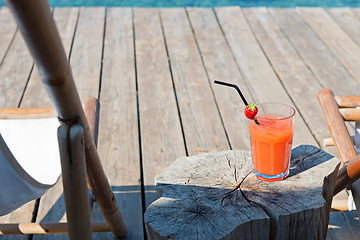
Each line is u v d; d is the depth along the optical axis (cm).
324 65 330
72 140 111
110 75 321
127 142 245
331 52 350
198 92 297
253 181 133
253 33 387
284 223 119
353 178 141
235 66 331
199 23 409
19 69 328
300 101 284
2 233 164
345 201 181
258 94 293
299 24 403
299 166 140
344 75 315
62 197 207
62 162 113
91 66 334
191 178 136
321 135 248
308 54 347
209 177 136
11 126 157
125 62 340
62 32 390
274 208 120
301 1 571
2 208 126
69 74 103
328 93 176
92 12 434
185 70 327
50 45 93
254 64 334
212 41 373
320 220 123
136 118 268
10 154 116
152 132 254
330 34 381
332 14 425
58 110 111
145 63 339
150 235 121
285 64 332
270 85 304
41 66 96
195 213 121
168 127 259
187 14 431
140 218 192
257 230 119
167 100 288
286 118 125
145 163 228
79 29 397
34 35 89
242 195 127
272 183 132
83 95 295
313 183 130
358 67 326
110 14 432
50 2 573
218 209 122
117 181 216
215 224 116
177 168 142
